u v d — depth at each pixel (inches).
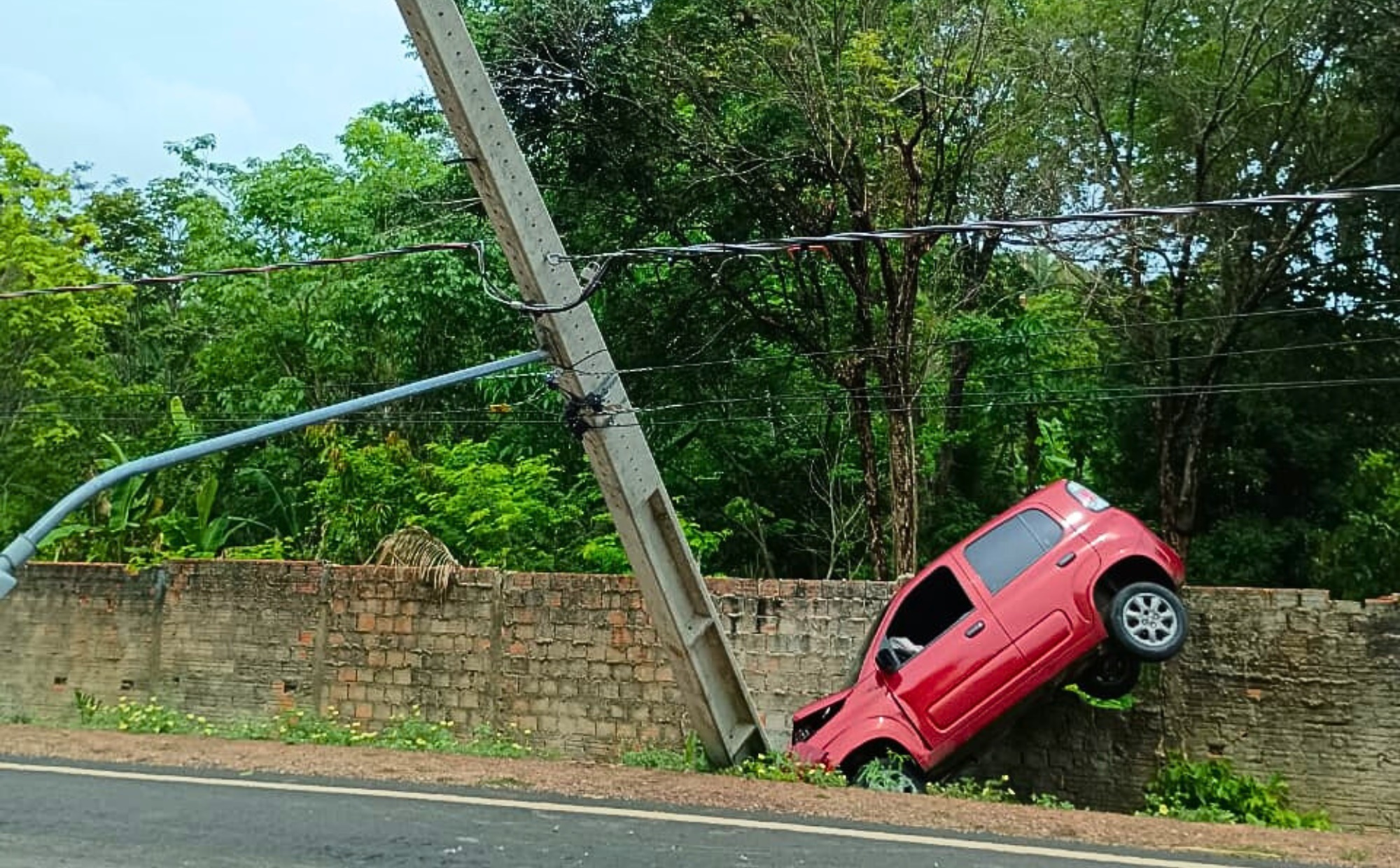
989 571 438.9
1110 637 430.9
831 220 705.6
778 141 716.7
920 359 724.0
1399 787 440.1
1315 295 729.6
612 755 539.2
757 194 744.3
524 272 383.9
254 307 954.7
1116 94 757.3
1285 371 740.7
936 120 687.7
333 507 756.0
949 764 453.7
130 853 241.1
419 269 831.7
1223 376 749.9
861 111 670.5
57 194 865.5
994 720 427.8
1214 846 284.2
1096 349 804.6
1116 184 722.8
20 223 834.8
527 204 382.0
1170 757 469.7
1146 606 426.9
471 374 359.3
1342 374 738.2
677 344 808.3
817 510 890.7
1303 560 761.6
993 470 978.1
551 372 399.9
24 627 649.6
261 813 280.2
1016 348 806.5
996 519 452.4
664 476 870.4
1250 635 465.4
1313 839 301.9
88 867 230.4
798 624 523.2
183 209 1056.8
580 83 723.4
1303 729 454.9
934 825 294.2
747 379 837.8
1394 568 698.2
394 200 892.6
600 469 397.1
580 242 783.1
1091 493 453.7
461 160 376.8
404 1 358.6
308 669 593.6
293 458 888.9
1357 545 711.7
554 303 384.2
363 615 587.8
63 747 390.0
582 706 547.2
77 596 642.8
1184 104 729.6
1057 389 826.2
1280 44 696.4
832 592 521.7
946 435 845.2
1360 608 453.1
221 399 939.3
